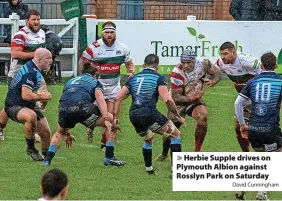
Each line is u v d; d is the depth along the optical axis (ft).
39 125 94.94
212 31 170.81
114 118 91.56
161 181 88.02
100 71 102.17
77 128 119.85
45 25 160.66
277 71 175.83
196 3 209.87
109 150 94.27
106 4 207.10
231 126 123.65
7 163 94.43
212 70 95.04
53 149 93.09
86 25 165.99
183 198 81.51
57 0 204.54
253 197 82.33
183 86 94.48
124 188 84.58
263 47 174.81
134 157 100.27
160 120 87.25
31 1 203.82
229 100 148.77
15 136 112.37
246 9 194.80
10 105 94.38
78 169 92.53
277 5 194.29
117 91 103.04
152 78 87.61
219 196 82.89
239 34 172.96
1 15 190.39
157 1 208.64
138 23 165.89
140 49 166.50
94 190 83.46
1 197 79.87
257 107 79.41
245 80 96.07
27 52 107.65
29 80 92.43
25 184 84.94
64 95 90.99
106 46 102.32
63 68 165.07
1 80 162.09
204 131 94.73
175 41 168.45
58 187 54.29
